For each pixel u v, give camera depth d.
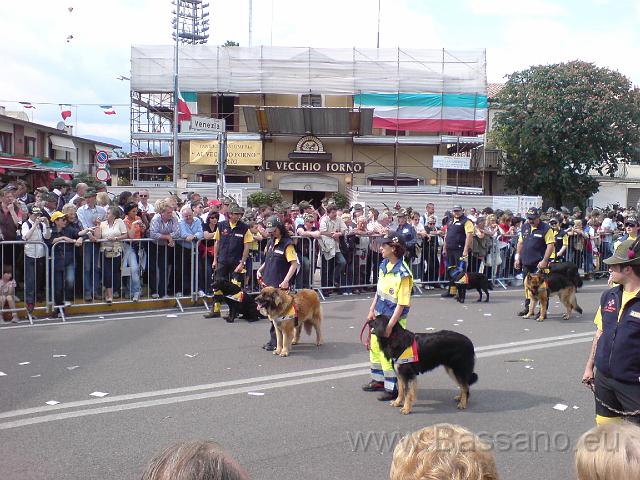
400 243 6.15
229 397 6.17
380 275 6.32
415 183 32.28
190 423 5.43
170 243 10.51
